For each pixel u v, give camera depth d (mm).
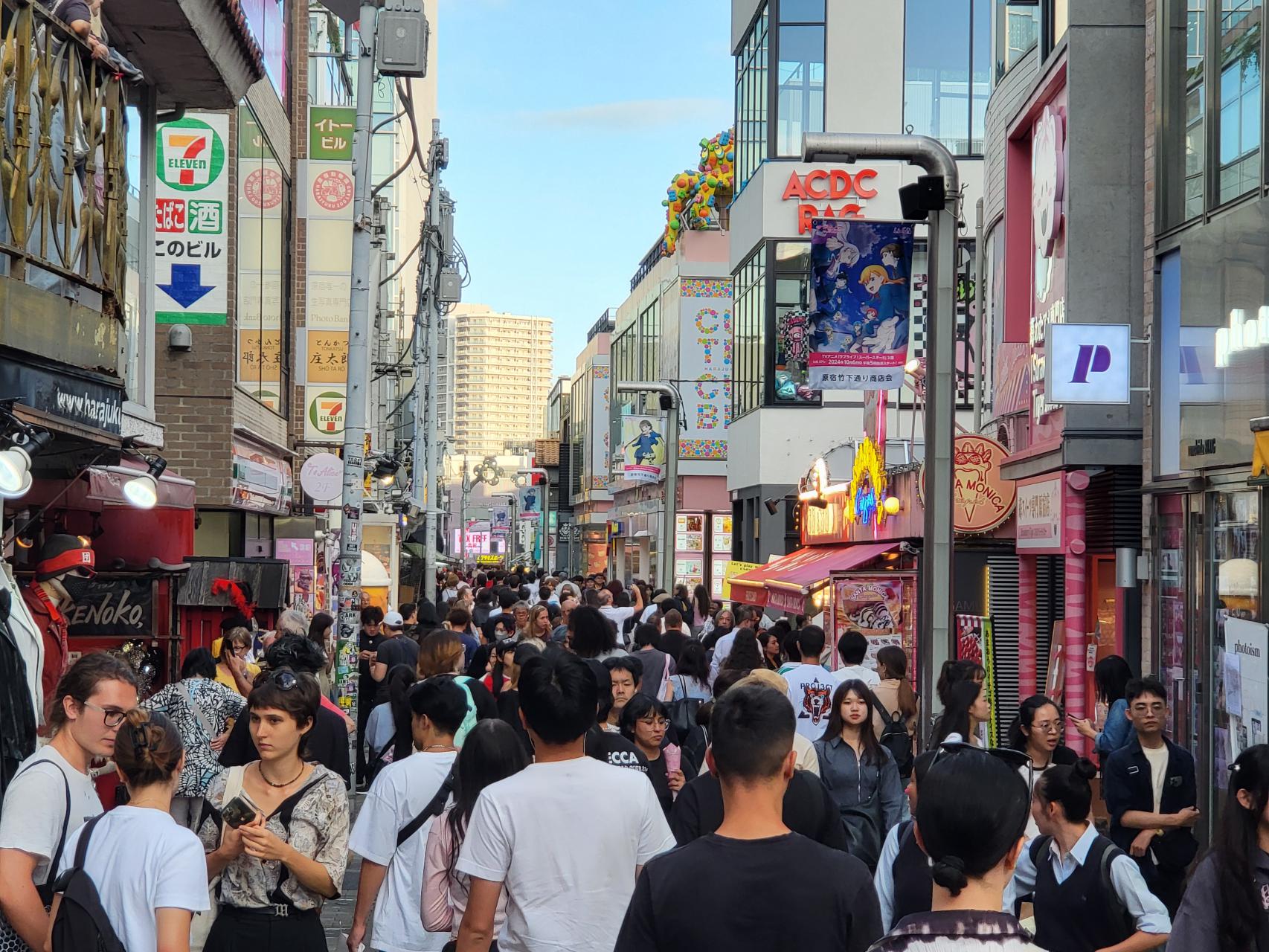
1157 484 12914
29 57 7934
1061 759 8164
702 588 21812
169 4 12312
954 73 34188
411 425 55062
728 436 39344
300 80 27344
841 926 3598
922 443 22547
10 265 7848
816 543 26031
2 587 6539
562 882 4801
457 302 36031
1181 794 8195
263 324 24062
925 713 10391
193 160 20344
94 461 9609
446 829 5621
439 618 27016
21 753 6148
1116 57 14586
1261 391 10695
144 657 12297
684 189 45031
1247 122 11383
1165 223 13148
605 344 70375
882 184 34031
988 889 3342
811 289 14289
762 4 34812
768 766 3729
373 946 6156
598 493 67375
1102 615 15109
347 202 25828
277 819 5680
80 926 4434
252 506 22422
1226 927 4555
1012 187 17328
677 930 3607
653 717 8008
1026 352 16328
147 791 4656
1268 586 10648
